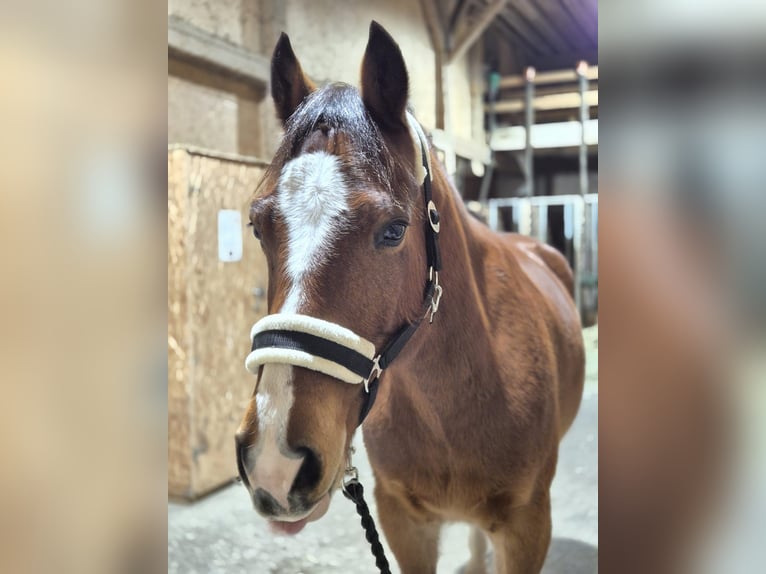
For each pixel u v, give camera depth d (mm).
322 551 1837
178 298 2104
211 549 1844
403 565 1190
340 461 737
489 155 4797
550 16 4613
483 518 1083
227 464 2309
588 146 4758
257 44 2646
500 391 1034
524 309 1154
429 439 1042
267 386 699
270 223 737
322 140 752
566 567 1621
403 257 792
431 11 3672
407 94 811
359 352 733
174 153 2051
